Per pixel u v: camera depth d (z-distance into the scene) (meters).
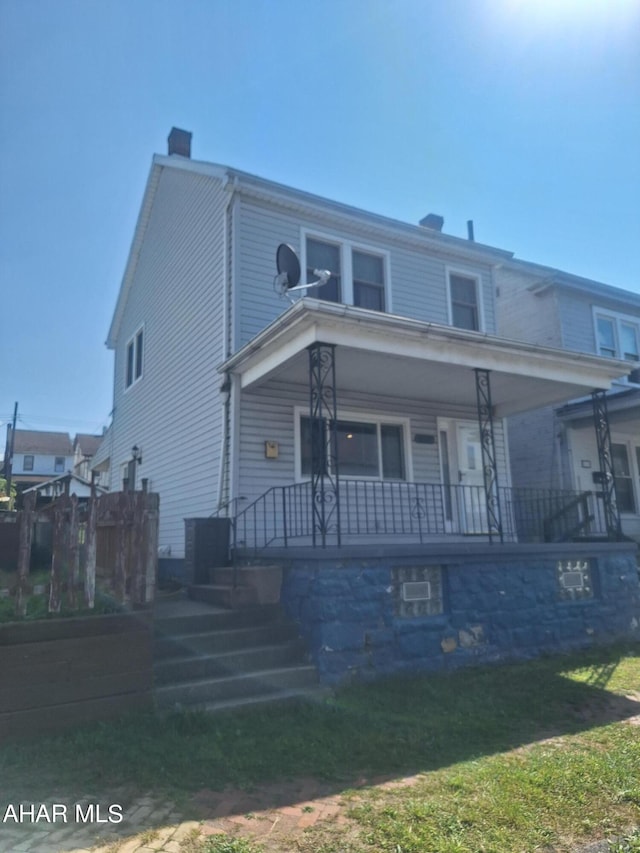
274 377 8.89
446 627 6.86
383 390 10.03
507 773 3.90
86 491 18.02
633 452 14.34
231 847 3.04
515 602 7.55
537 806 3.48
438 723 4.93
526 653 7.41
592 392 10.23
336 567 6.27
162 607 6.74
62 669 4.65
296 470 9.21
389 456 10.38
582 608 8.20
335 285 10.49
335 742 4.48
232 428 8.89
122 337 15.70
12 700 4.43
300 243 10.22
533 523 12.77
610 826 3.27
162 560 10.91
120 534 5.30
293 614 6.50
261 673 5.64
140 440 13.31
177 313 11.79
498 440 11.72
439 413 11.00
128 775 3.87
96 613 4.99
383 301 10.97
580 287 14.30
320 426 7.28
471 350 8.49
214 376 9.77
